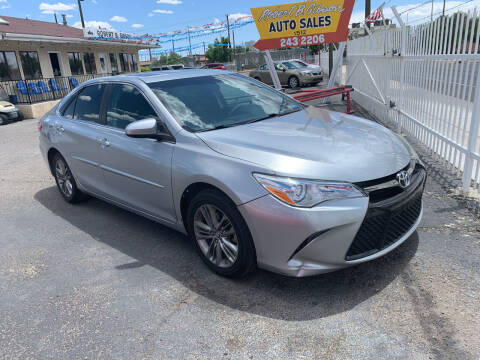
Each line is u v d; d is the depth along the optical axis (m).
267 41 11.45
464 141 4.55
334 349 2.29
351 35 15.21
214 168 2.87
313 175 2.58
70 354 2.43
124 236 4.05
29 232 4.34
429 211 3.96
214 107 3.63
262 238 2.66
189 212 3.18
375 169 2.72
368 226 2.62
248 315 2.65
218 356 2.32
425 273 2.93
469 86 4.34
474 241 3.33
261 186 2.63
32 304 2.98
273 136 3.09
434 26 5.57
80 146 4.32
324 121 3.56
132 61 27.25
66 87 19.62
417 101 6.34
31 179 6.46
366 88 10.63
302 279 3.00
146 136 3.27
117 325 2.66
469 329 2.35
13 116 14.28
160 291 3.02
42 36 17.16
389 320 2.48
